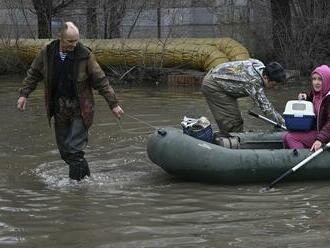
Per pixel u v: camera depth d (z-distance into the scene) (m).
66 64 6.59
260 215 5.57
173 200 6.10
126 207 5.86
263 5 19.42
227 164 6.56
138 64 18.06
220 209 5.77
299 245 4.77
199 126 7.07
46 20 21.22
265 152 6.68
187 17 21.55
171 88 16.34
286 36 18.75
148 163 7.73
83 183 6.78
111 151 8.41
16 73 20.22
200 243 4.85
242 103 13.25
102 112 11.88
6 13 20.89
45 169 7.46
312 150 6.76
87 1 20.52
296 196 6.20
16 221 5.46
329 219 5.42
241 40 19.75
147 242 4.89
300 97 7.50
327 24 18.42
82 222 5.41
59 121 6.80
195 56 17.56
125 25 20.95
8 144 8.94
